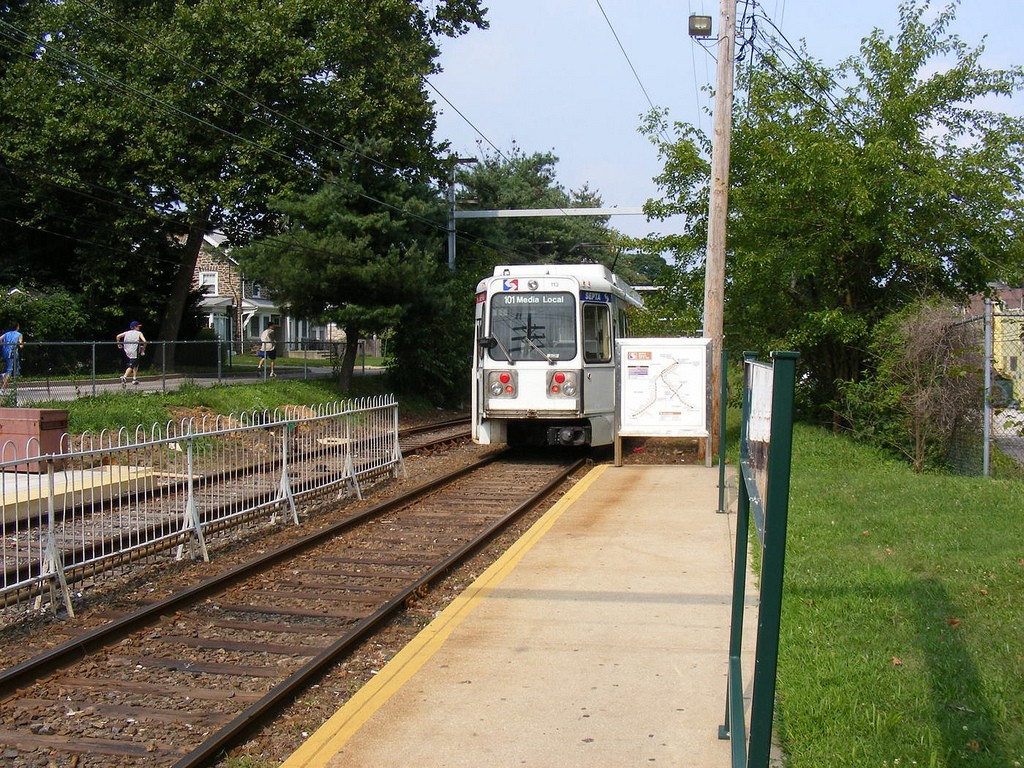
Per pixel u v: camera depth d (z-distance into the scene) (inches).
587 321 650.8
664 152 745.6
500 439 661.9
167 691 227.3
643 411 607.2
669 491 501.4
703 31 687.1
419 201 1067.3
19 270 1369.3
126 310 1366.9
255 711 205.2
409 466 645.9
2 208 1293.1
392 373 1234.0
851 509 395.9
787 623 247.0
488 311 651.5
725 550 355.3
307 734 203.0
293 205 1010.7
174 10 1151.6
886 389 557.0
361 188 1042.1
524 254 1838.1
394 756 183.0
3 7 1212.5
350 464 505.0
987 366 492.4
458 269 1284.4
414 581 325.7
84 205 1245.1
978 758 167.6
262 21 1090.7
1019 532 339.0
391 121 1096.8
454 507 479.5
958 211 622.5
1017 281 629.9
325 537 397.7
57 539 346.6
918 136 634.8
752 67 702.5
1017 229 619.8
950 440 536.1
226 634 273.0
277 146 1093.1
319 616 289.9
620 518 422.6
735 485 520.1
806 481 470.3
